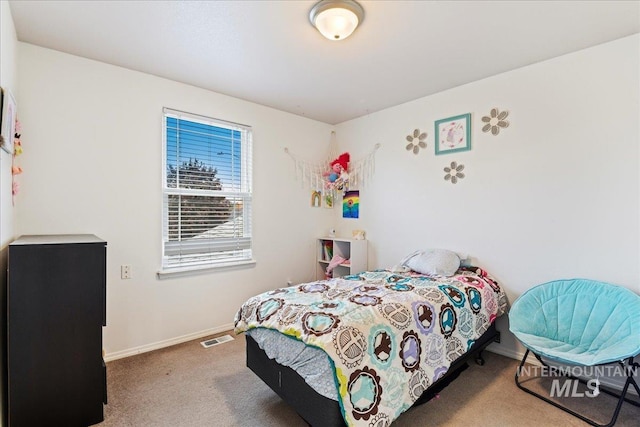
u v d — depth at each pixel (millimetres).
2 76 1624
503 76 2637
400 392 1608
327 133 4098
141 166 2658
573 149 2305
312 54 2326
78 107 2371
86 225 2412
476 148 2814
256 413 1860
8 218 1833
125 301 2590
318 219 4004
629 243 2086
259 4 1754
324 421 1460
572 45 2199
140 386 2135
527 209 2529
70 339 1717
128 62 2467
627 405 1942
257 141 3410
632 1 1718
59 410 1689
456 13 1830
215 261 3125
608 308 2033
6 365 1701
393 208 3480
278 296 2059
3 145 1534
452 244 2988
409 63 2465
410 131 3305
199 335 2984
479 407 1917
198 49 2258
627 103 2088
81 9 1809
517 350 2592
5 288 1737
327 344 1449
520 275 2570
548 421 1788
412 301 1909
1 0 1598
